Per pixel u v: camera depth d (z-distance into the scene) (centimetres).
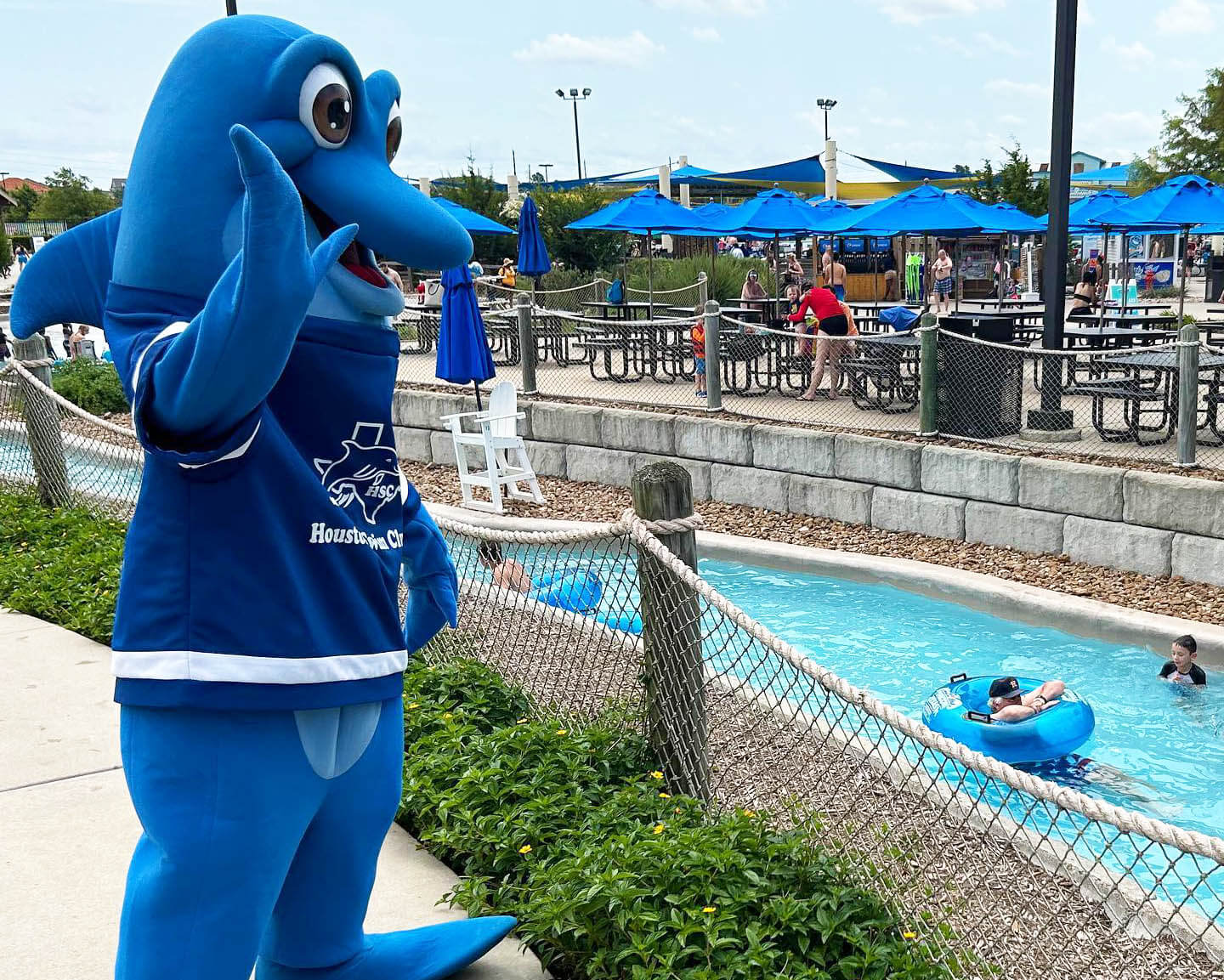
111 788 504
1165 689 807
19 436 1129
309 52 248
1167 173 3803
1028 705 723
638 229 2156
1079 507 1007
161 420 224
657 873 367
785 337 1466
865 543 1120
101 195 7819
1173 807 656
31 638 714
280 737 255
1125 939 384
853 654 888
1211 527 927
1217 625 855
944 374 1159
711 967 334
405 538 311
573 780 453
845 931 352
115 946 381
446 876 420
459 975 355
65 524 955
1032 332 1812
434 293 2317
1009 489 1051
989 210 1920
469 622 616
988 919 379
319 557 259
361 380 265
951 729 714
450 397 1538
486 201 3506
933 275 2377
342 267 262
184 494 246
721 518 1230
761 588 1051
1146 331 1454
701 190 3822
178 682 244
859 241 3048
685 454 1311
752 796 474
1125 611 891
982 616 959
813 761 516
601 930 356
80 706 601
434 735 501
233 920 252
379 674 273
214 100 250
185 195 247
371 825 286
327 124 253
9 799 494
